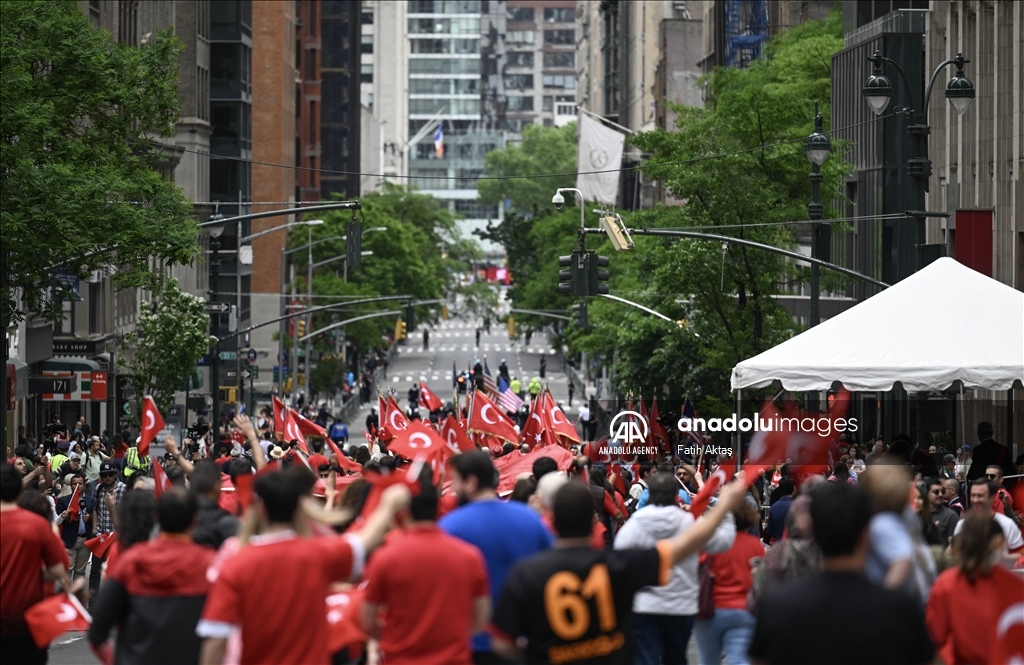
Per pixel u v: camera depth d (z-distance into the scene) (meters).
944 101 126.50
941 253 78.12
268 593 22.94
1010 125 111.44
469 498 27.41
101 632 27.33
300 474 31.20
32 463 64.81
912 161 78.56
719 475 30.36
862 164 139.50
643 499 45.91
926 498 36.25
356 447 62.47
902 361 55.41
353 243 94.62
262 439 97.06
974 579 26.02
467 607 23.58
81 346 144.38
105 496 53.88
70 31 73.56
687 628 32.56
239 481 28.55
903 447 58.53
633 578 23.48
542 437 71.31
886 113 132.75
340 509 33.47
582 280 97.81
